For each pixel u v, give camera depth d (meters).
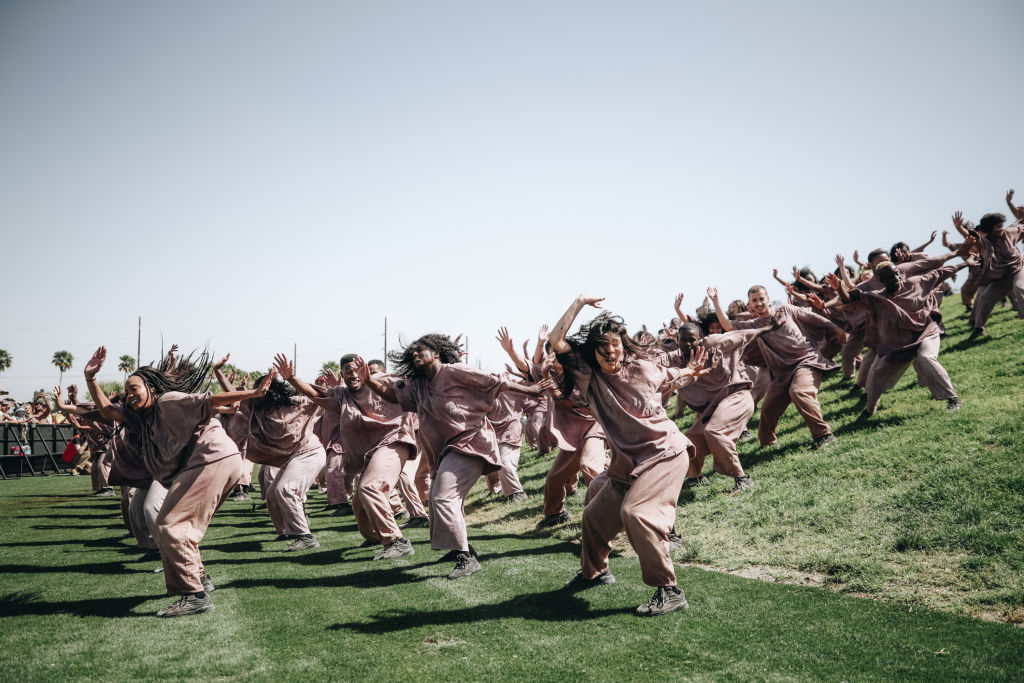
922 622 4.45
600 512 5.46
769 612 4.82
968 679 3.55
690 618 4.76
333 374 9.69
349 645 4.48
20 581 6.65
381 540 7.50
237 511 12.52
